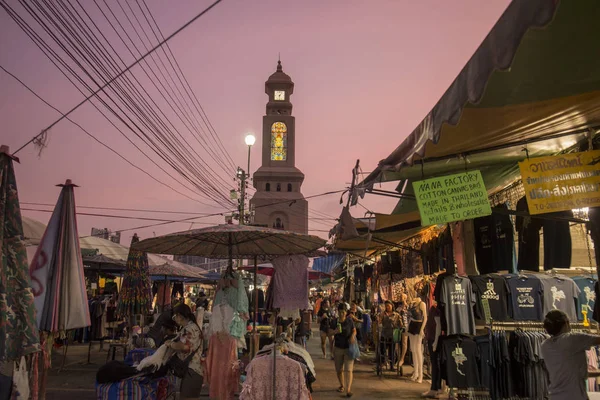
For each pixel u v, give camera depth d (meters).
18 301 4.07
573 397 4.40
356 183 6.52
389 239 11.59
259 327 10.34
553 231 5.70
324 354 15.48
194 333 5.91
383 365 13.15
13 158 4.16
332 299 31.17
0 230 3.97
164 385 5.96
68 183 6.43
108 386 5.68
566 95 3.74
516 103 3.90
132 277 12.13
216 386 6.52
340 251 13.80
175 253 7.69
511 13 2.42
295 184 90.38
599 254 4.64
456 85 3.21
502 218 6.77
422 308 10.86
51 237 6.19
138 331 12.02
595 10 2.46
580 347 4.47
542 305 7.57
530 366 7.16
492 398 7.42
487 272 6.90
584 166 4.53
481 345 7.66
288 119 93.69
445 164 6.38
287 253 7.73
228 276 6.84
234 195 23.03
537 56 3.01
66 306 5.99
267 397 5.35
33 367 5.29
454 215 4.91
